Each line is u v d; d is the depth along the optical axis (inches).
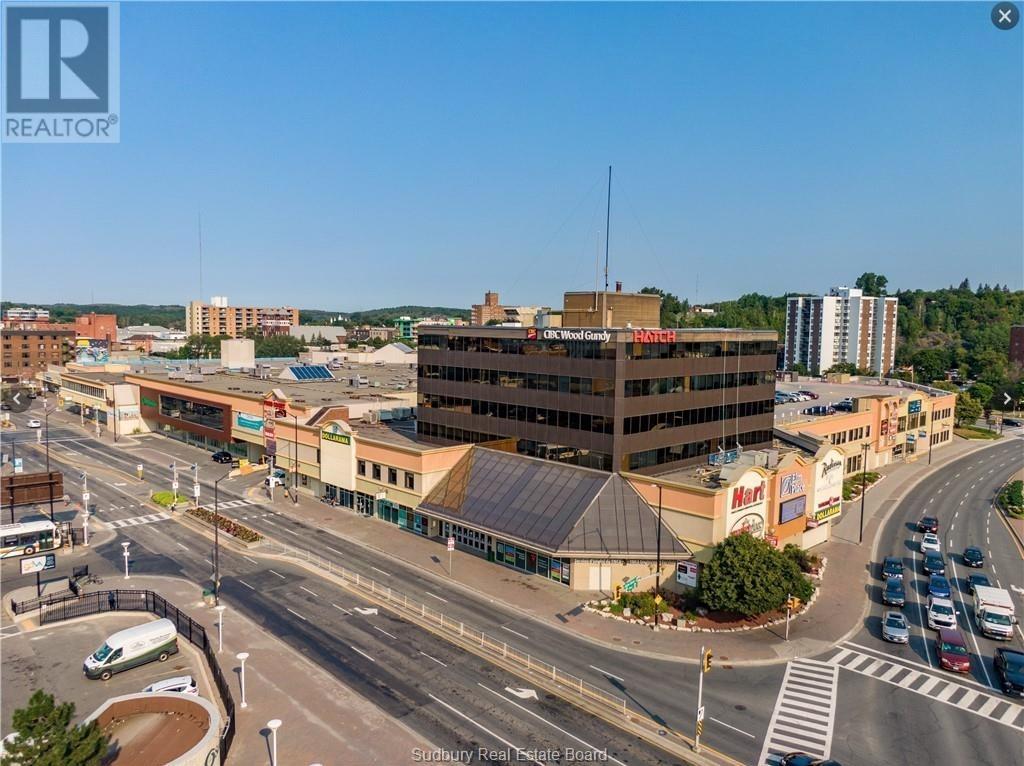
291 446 3700.8
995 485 4151.1
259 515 3221.0
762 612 2078.0
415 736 1517.0
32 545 2655.0
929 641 2053.4
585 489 2536.9
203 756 1304.1
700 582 2154.3
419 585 2383.1
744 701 1685.5
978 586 2306.8
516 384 2906.0
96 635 2000.5
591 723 1582.2
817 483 2871.6
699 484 2461.9
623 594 2247.8
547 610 2185.0
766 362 3191.4
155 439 5231.3
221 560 2625.5
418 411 3358.8
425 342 3299.7
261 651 1895.9
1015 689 1747.0
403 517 3048.7
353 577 2448.3
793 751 1486.2
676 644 1975.9
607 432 2556.6
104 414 5772.6
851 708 1668.3
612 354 2527.1
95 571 2507.4
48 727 1118.4
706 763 1439.5
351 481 3280.0
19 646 1930.4
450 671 1803.6
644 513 2431.1
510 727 1560.0
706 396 2891.2
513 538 2474.2
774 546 2539.4
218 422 4530.0
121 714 1457.9
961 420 6240.2
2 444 4970.5
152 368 6545.3
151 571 2508.6
